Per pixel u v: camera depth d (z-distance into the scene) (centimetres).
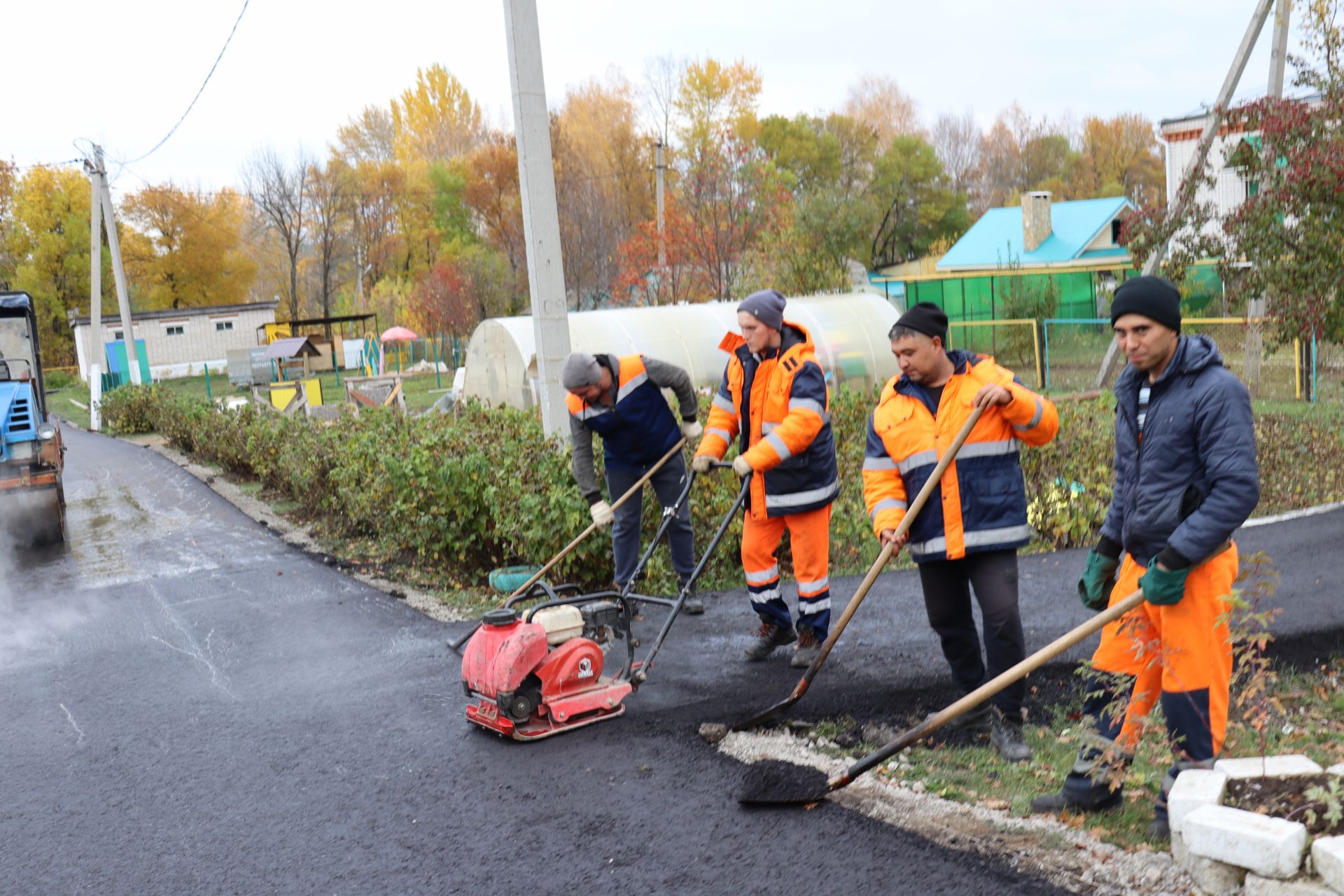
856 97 7781
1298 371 1731
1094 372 2280
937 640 589
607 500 735
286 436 1352
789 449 524
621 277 3497
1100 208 3825
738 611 682
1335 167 1309
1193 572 342
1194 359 340
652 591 737
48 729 550
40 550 1133
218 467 1781
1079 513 859
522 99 834
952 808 388
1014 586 429
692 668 569
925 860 350
